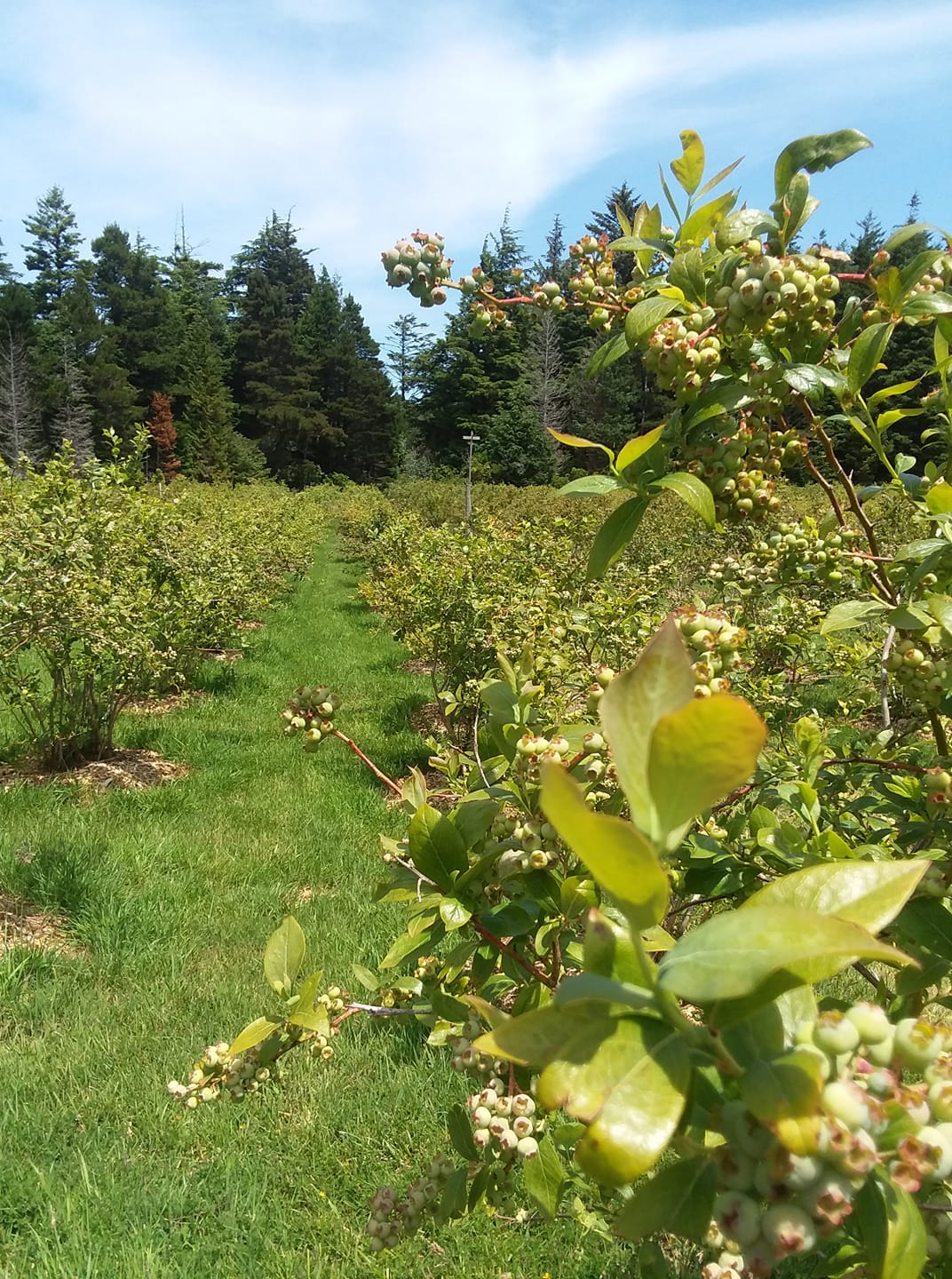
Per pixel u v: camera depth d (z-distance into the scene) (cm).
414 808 134
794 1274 217
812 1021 64
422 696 911
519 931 121
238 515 1537
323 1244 255
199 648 896
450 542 909
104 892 451
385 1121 298
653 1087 54
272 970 128
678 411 110
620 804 116
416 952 131
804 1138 51
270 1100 308
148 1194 267
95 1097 309
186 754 702
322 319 5594
